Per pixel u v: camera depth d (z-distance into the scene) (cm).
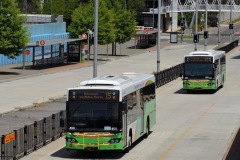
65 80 11725
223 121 7156
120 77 5566
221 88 10788
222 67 10869
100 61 16400
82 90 5044
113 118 5012
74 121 5031
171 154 5284
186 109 8194
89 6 16812
